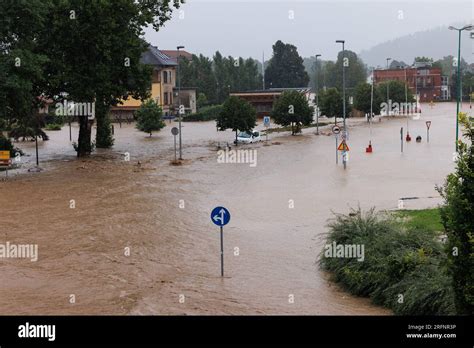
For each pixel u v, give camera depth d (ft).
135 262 58.95
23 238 68.54
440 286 40.96
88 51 139.33
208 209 85.51
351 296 48.88
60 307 45.14
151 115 218.38
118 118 300.61
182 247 65.00
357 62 494.18
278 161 139.03
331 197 94.17
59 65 134.41
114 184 106.32
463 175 33.58
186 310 43.83
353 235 55.36
